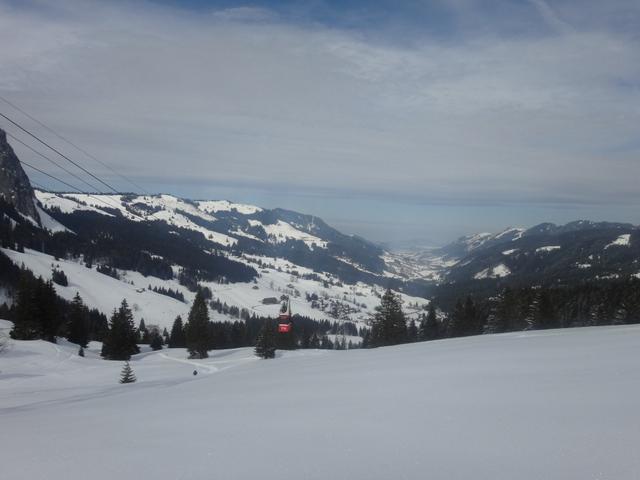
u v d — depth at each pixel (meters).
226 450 4.51
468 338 22.31
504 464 3.46
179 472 3.97
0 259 131.75
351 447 4.24
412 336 71.12
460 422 4.69
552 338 13.78
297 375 11.12
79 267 184.38
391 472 3.55
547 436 3.95
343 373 10.34
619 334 13.17
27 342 48.50
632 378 5.93
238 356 60.56
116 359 60.94
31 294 60.72
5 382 31.56
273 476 3.69
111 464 4.39
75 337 74.62
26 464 4.66
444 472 3.45
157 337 91.19
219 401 8.01
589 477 3.09
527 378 6.78
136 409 8.02
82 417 7.62
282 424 5.46
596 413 4.46
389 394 6.81
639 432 3.78
